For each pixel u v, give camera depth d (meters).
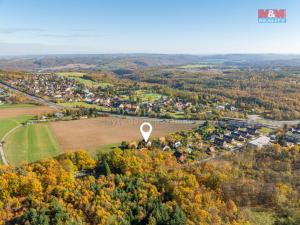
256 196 99.81
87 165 123.38
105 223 80.75
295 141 179.12
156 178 105.69
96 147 160.88
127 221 82.12
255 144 172.12
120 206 88.44
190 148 158.50
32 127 197.12
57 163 117.44
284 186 103.88
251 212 93.25
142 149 147.75
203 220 83.38
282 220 89.75
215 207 89.94
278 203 96.88
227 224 83.31
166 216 84.00
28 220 80.56
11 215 85.44
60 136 180.12
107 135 183.50
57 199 91.06
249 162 133.62
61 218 81.12
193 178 104.56
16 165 132.62
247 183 104.06
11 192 96.12
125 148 156.88
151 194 94.81
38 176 105.25
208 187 102.62
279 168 125.69
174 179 104.44
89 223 82.19
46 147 159.75
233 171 115.88
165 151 148.50
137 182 101.19
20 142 166.88
